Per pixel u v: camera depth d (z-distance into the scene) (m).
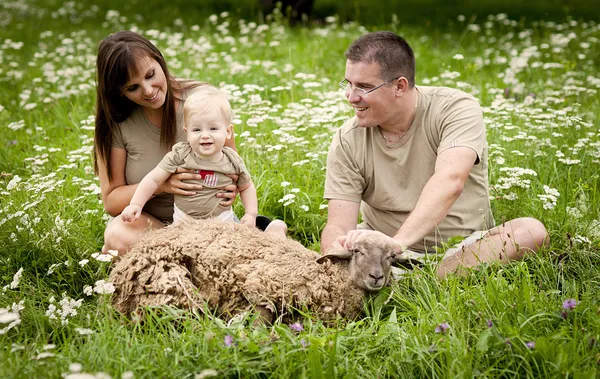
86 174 6.34
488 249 4.59
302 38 12.38
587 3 18.19
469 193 4.80
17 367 3.40
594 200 5.39
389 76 4.43
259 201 5.89
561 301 4.02
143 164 4.98
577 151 6.25
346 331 3.83
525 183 5.41
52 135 7.91
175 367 3.43
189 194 4.69
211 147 4.60
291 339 3.58
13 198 5.55
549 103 7.89
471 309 3.91
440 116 4.65
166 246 4.29
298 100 8.55
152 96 4.64
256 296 4.02
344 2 18.52
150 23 15.05
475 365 3.41
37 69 10.84
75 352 3.63
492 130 6.83
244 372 3.42
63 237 5.00
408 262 4.46
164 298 4.11
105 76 4.61
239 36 12.88
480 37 12.84
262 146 6.64
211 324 3.82
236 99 7.49
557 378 3.28
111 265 4.73
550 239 5.04
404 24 14.50
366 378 3.50
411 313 4.07
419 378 3.53
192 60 10.57
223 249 4.19
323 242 4.71
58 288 4.66
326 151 6.47
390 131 4.75
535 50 10.51
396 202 4.79
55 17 16.28
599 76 9.48
